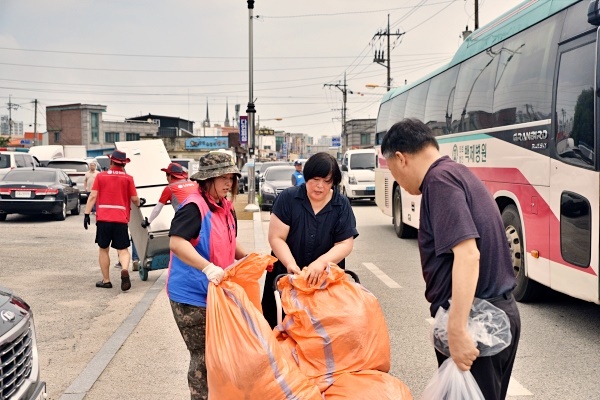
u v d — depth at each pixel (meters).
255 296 3.64
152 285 9.16
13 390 3.41
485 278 2.94
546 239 7.15
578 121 6.44
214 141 74.56
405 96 14.70
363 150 26.69
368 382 3.13
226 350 3.16
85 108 81.38
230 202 4.08
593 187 6.12
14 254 12.09
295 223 4.30
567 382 5.22
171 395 4.88
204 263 3.65
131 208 9.16
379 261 11.36
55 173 19.64
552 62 7.11
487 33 9.55
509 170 8.23
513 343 3.03
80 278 9.73
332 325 3.29
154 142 10.38
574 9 6.74
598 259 6.04
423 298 8.34
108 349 5.99
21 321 3.62
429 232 3.03
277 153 130.62
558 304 8.08
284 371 3.09
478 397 2.88
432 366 5.63
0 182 18.86
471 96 9.84
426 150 3.09
